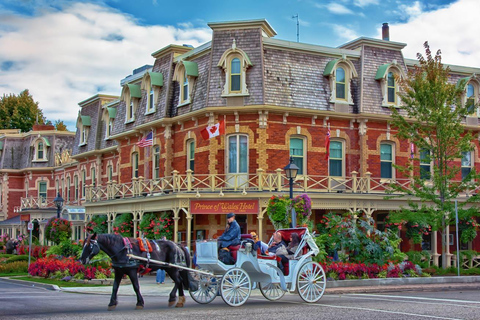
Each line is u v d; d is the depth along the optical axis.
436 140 28.25
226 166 29.89
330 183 29.81
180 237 31.84
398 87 32.56
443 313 13.75
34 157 60.06
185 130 32.31
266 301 17.36
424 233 33.00
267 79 29.73
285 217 23.75
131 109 37.69
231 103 29.53
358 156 31.88
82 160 49.84
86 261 14.78
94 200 38.06
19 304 16.70
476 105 28.33
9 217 60.88
